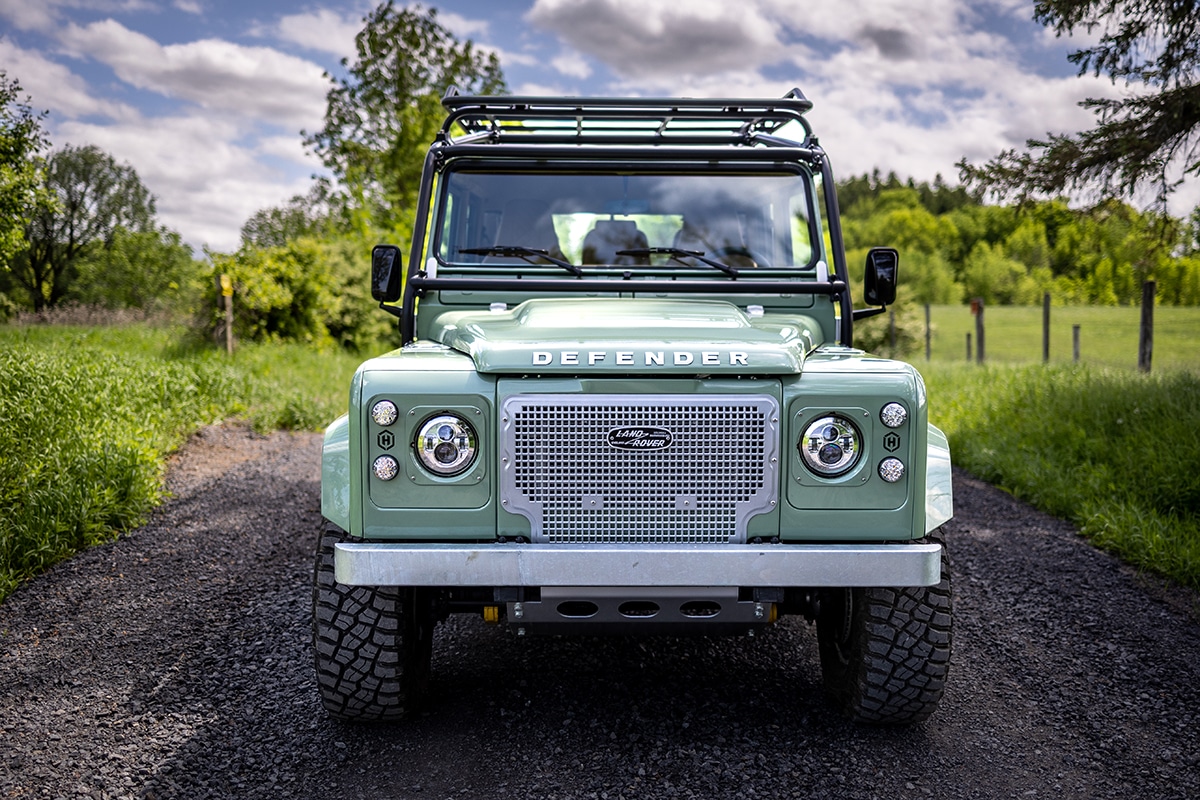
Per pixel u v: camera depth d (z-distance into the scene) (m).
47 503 5.70
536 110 4.36
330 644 3.26
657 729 3.44
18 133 8.45
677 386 3.02
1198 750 3.28
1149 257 9.20
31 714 3.48
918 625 3.23
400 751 3.25
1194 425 7.21
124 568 5.30
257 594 4.91
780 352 3.04
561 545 2.97
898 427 3.03
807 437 3.02
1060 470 7.48
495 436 3.01
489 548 2.94
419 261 4.15
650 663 4.11
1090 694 3.76
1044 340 15.37
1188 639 4.37
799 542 3.06
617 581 2.95
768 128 4.88
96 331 16.64
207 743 3.28
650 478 3.02
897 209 133.00
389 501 3.01
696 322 3.42
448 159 4.31
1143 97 7.72
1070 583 5.23
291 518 6.49
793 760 3.20
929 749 3.29
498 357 3.00
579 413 3.00
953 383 12.59
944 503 3.15
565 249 4.27
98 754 3.18
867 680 3.28
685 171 4.33
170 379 9.89
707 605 3.14
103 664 3.98
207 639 4.28
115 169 45.03
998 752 3.27
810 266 4.25
